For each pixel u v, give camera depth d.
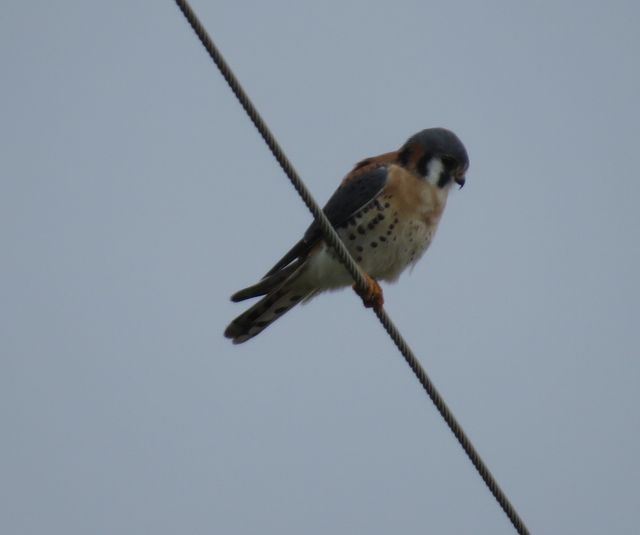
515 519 9.68
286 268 12.69
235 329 13.08
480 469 9.69
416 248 12.92
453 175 12.98
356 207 12.60
